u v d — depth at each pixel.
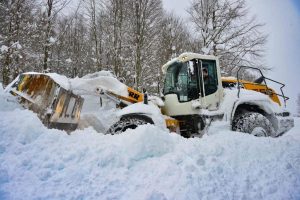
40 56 14.64
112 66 15.58
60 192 2.60
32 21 15.46
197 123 5.96
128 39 15.80
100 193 2.67
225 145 3.92
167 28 20.34
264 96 6.65
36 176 2.85
